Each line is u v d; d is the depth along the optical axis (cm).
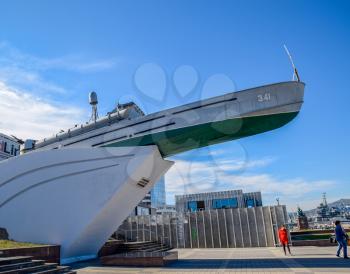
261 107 1483
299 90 1462
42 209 1738
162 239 2883
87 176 1712
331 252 1738
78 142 1877
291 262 1346
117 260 1477
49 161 1805
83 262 1647
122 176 1648
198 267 1314
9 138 4559
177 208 3944
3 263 991
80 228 1638
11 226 1764
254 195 3769
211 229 2773
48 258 1455
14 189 1823
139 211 4372
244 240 2659
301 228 3562
